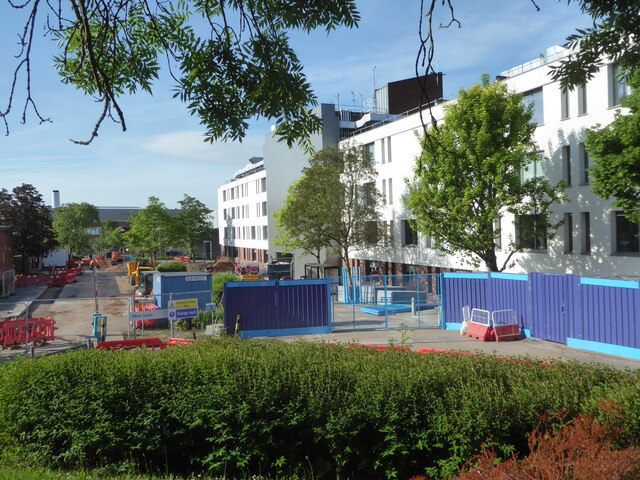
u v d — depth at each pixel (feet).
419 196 85.10
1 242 143.84
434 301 102.53
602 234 79.87
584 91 83.46
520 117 80.59
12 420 26.00
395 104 177.06
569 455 16.20
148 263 196.54
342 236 130.41
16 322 69.21
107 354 29.53
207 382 25.26
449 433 21.99
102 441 24.54
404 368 25.46
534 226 82.79
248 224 255.91
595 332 59.62
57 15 11.44
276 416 24.20
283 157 202.28
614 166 54.95
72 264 222.07
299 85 13.71
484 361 26.84
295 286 74.43
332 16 14.12
